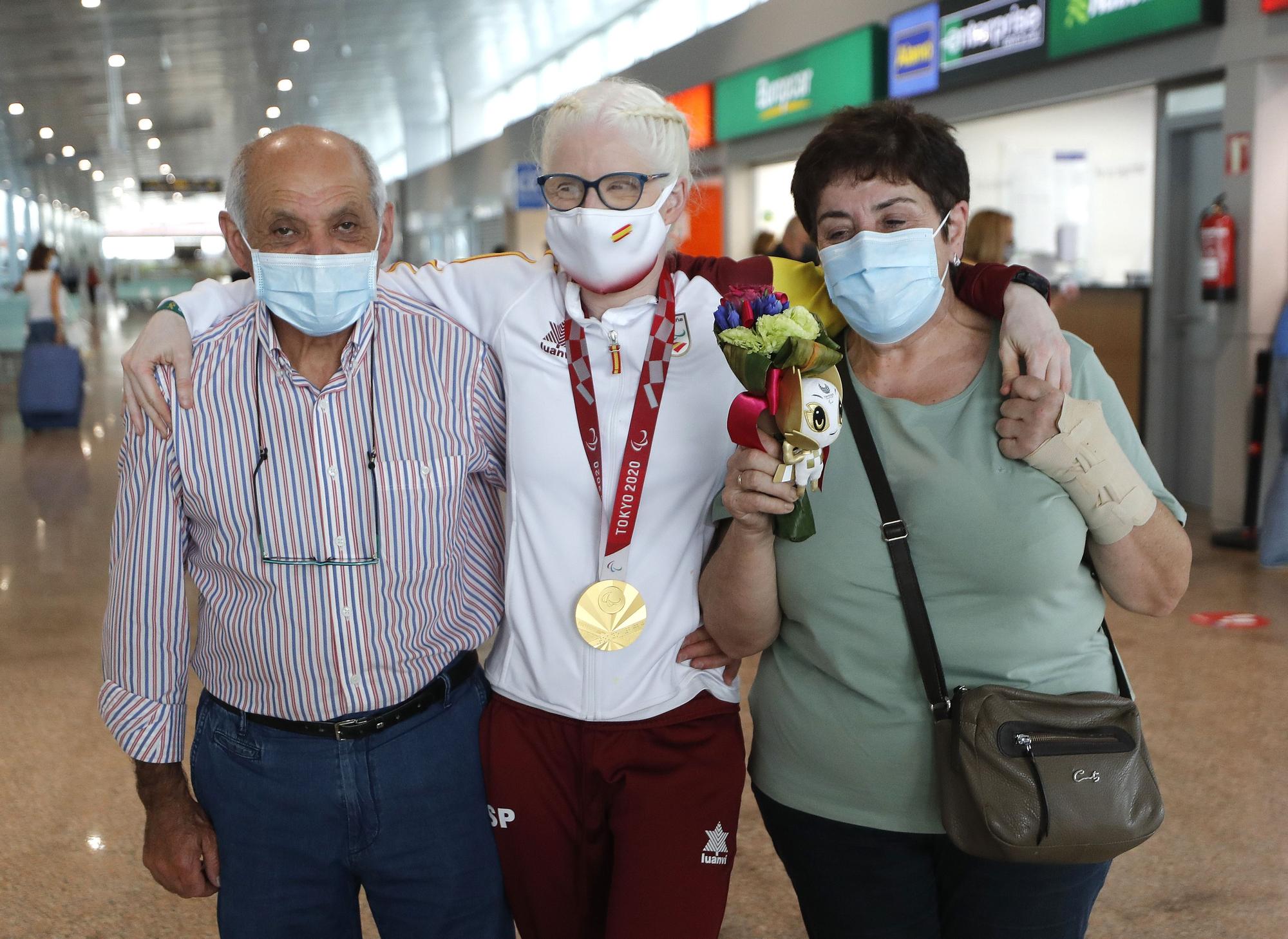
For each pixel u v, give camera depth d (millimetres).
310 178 1544
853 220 1564
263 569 1594
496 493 1854
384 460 1618
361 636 1612
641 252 1636
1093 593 1591
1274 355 5680
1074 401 1465
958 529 1521
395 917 1731
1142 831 1444
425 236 27922
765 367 1415
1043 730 1475
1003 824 1442
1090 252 9594
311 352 1636
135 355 1576
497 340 1744
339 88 25125
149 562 1578
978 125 9078
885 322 1551
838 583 1585
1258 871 2795
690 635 1756
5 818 3217
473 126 26328
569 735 1737
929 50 8328
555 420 1707
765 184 11375
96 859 2986
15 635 4871
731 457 1547
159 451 1567
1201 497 7078
